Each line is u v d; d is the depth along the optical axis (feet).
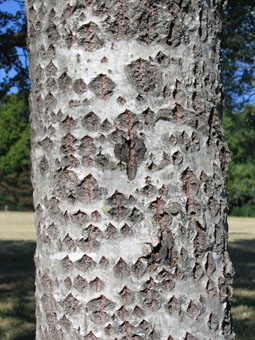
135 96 3.68
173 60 3.76
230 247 31.22
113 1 3.68
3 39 17.24
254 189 89.04
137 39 3.69
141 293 3.64
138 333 3.63
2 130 102.01
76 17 3.74
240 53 20.89
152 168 3.68
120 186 3.67
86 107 3.71
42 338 3.95
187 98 3.77
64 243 3.78
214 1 4.02
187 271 3.70
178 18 3.77
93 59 3.71
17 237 40.01
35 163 4.00
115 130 3.67
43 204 3.91
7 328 12.39
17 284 18.17
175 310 3.67
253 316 13.48
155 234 3.65
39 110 3.93
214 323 3.78
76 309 3.72
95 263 3.68
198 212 3.75
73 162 3.75
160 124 3.71
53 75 3.83
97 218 3.68
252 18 19.40
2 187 106.42
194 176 3.76
